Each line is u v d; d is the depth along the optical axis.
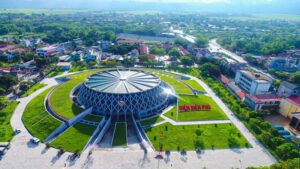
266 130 112.38
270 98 138.88
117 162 89.56
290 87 147.00
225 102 142.75
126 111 120.31
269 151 99.56
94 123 112.69
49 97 134.50
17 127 108.81
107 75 142.88
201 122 118.38
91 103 123.75
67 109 121.75
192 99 142.00
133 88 126.50
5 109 123.69
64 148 95.50
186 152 96.62
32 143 98.38
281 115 135.38
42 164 86.75
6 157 89.44
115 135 106.56
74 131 106.44
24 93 146.12
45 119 114.00
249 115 125.06
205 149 98.94
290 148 94.88
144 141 102.44
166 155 94.38
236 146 101.81
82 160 89.75
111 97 119.56
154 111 129.00
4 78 150.38
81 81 161.38
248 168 84.62
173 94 143.75
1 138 99.94
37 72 185.75
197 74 193.75
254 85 155.75
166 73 190.00
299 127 117.06
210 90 162.12
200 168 88.31
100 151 95.75
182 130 110.81
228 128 114.56
